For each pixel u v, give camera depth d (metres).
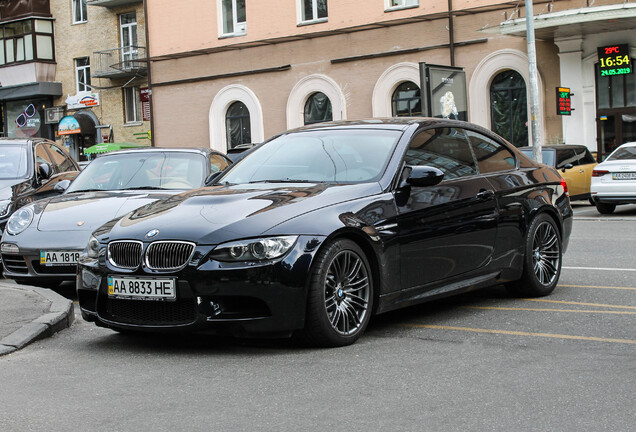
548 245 7.48
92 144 39.78
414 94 27.64
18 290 7.83
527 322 6.23
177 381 4.75
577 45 24.03
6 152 11.70
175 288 5.25
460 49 26.33
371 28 28.14
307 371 4.87
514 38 25.25
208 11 32.22
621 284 8.04
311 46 29.67
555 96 24.83
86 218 8.40
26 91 40.22
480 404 4.10
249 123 31.69
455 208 6.36
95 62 38.78
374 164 6.13
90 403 4.33
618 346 5.34
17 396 4.51
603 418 3.83
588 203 22.34
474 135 7.09
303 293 5.24
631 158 17.72
